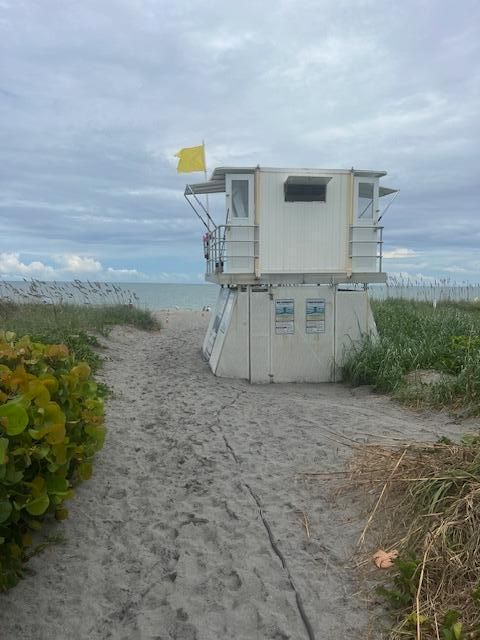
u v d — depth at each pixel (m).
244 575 3.59
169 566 3.77
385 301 19.88
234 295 10.46
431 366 9.34
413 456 4.66
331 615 3.17
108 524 4.35
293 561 3.73
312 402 8.33
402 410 7.67
